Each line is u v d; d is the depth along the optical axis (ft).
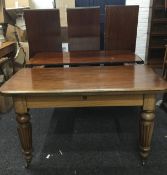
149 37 12.82
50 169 5.66
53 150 6.36
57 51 9.48
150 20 12.57
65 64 7.26
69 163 5.84
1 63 9.36
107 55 8.29
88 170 5.59
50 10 9.02
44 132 7.25
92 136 6.97
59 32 9.31
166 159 5.88
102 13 11.87
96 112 8.49
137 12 9.16
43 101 5.03
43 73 6.09
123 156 6.04
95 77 5.60
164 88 4.72
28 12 8.98
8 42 10.50
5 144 6.68
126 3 12.33
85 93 4.72
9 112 8.61
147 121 5.16
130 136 6.92
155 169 5.56
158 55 13.61
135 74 5.75
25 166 5.74
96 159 5.96
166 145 6.43
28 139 5.45
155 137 6.80
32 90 4.79
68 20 9.29
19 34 11.10
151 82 5.09
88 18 9.25
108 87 4.84
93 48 9.61
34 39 9.33
